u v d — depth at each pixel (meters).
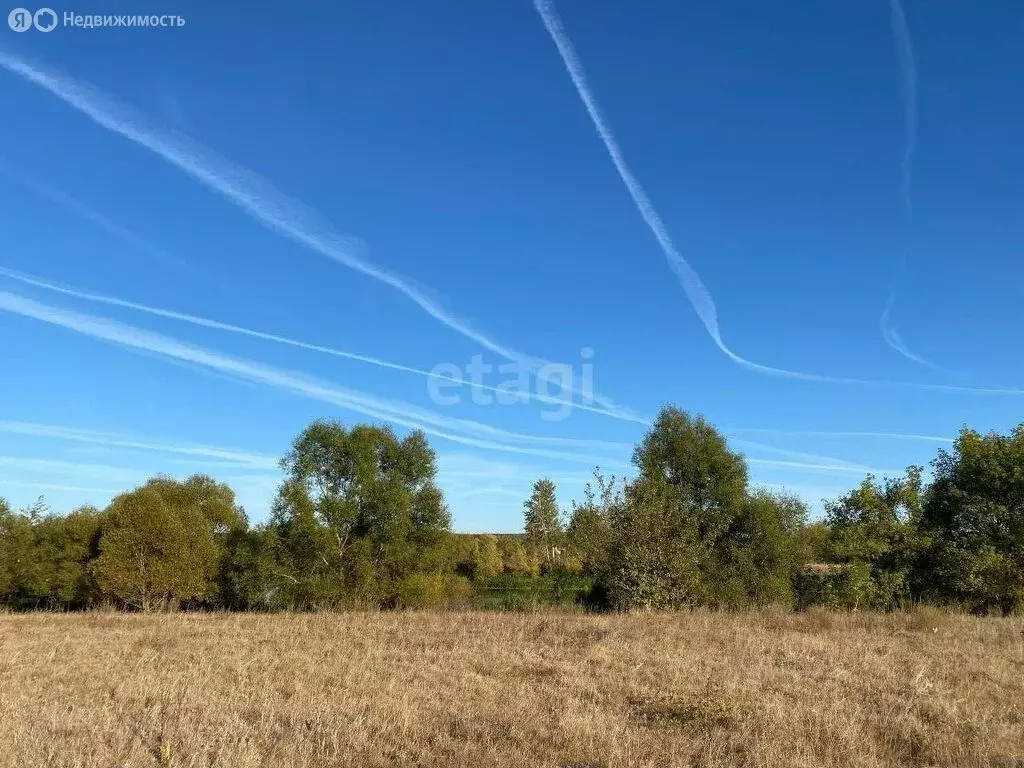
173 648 16.38
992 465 26.70
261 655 14.73
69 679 12.29
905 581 27.73
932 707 9.55
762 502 31.14
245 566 34.88
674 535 28.62
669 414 32.84
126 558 32.78
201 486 40.53
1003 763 7.65
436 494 35.81
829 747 8.02
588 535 28.52
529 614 24.69
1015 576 25.58
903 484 28.59
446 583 36.41
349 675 12.05
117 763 7.48
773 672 12.12
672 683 11.39
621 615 23.47
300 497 33.28
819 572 30.75
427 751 7.97
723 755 7.81
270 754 7.74
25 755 7.45
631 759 7.57
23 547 36.16
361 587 33.31
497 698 10.47
